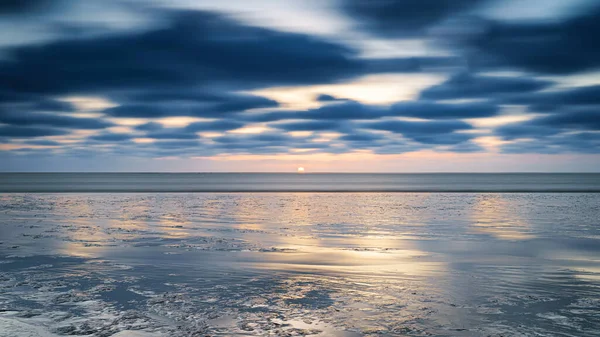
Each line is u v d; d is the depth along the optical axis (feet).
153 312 24.04
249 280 31.68
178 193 155.53
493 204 108.27
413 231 59.16
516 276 33.19
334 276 33.09
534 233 57.47
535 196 141.90
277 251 43.88
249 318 23.15
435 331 21.30
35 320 22.61
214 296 27.37
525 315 23.81
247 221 70.85
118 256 40.78
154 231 58.39
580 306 25.48
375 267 36.45
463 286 30.14
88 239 51.13
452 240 51.49
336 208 96.37
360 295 27.78
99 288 29.14
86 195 140.77
